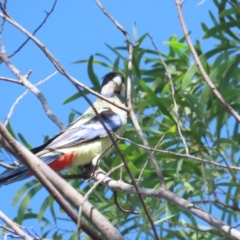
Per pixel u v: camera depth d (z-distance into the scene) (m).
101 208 11.09
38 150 9.93
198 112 11.09
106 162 11.72
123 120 10.86
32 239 6.48
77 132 9.99
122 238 6.72
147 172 10.55
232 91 10.80
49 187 6.31
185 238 11.42
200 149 11.08
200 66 7.64
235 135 11.41
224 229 6.76
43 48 6.90
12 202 10.50
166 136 11.50
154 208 10.37
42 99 9.73
